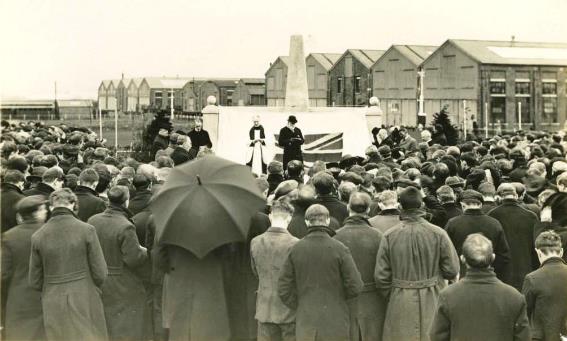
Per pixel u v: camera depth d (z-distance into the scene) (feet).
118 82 294.66
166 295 23.20
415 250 23.09
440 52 186.09
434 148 56.08
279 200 23.67
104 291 26.22
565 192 27.63
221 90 273.54
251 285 26.18
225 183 22.54
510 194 29.66
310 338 21.57
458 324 18.34
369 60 230.27
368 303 24.45
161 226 22.11
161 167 35.32
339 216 27.76
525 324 18.25
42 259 23.25
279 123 82.38
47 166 35.65
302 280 21.91
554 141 69.36
